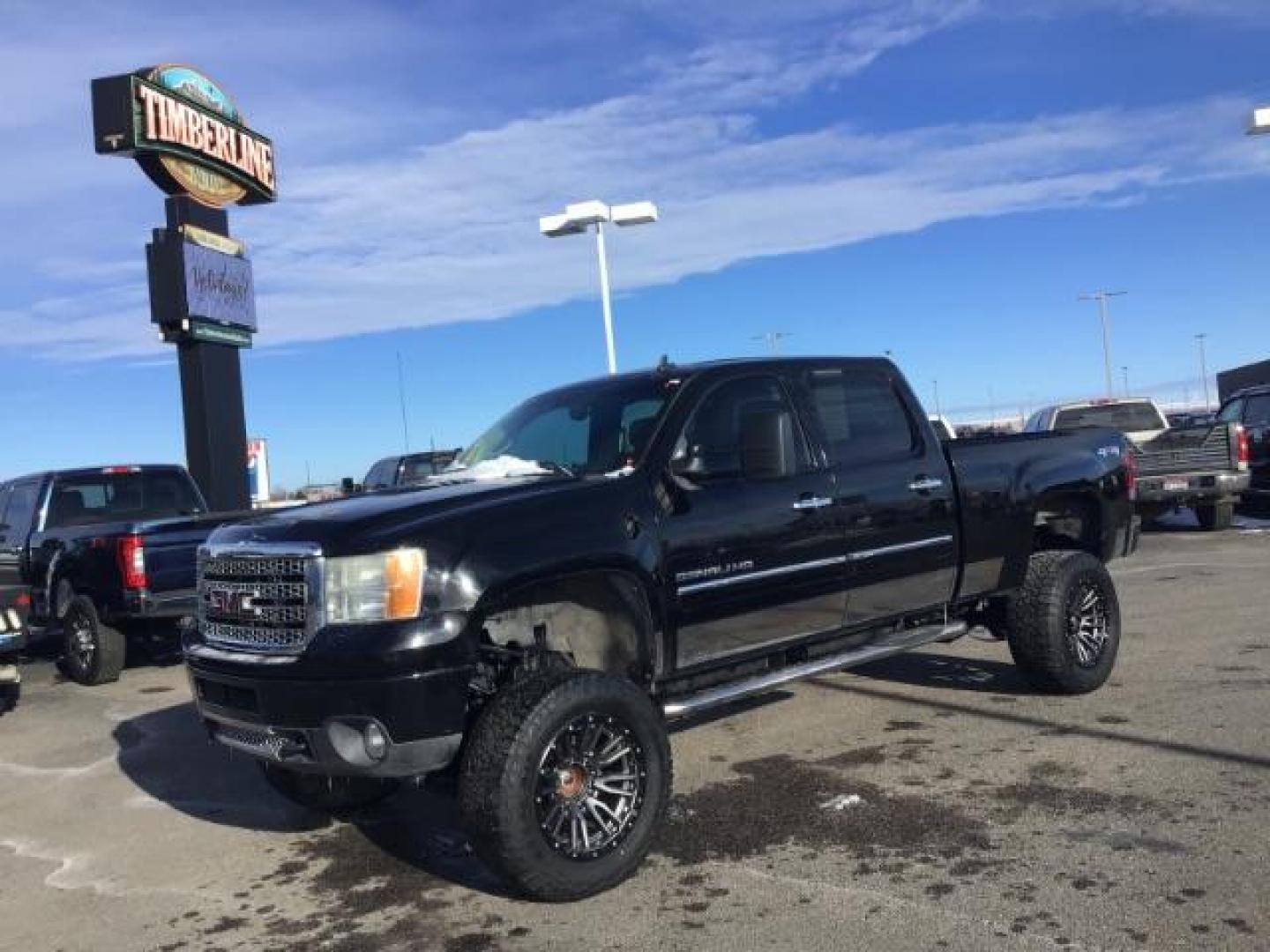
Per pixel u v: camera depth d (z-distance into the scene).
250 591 4.68
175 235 16.33
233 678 4.60
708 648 5.30
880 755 6.12
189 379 16.80
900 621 6.47
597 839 4.50
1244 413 18.53
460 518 4.52
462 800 4.32
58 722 8.73
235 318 17.41
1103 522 7.49
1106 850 4.58
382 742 4.28
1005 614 7.24
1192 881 4.22
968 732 6.47
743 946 3.96
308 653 4.33
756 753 6.33
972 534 6.58
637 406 5.54
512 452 5.84
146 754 7.51
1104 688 7.29
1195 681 7.29
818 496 5.76
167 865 5.30
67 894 5.01
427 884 4.80
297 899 4.75
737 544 5.34
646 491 5.07
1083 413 18.27
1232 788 5.20
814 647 6.03
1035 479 6.99
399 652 4.22
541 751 4.31
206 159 16.97
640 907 4.36
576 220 19.50
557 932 4.20
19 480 12.05
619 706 4.55
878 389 6.42
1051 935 3.87
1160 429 18.11
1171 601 10.48
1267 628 8.88
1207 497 15.80
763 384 5.80
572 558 4.68
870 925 4.05
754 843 4.94
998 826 4.93
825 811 5.29
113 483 11.88
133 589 9.68
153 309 16.38
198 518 10.34
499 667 4.78
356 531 4.43
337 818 5.84
